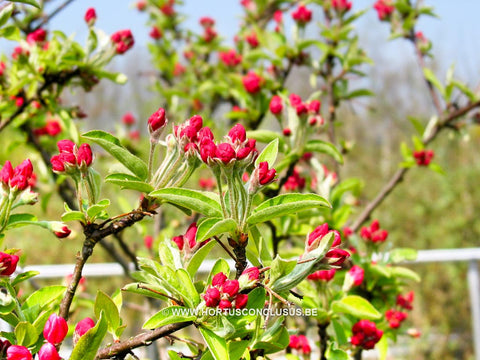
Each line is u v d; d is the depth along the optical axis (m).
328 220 0.90
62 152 0.58
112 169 0.60
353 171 3.74
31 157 1.16
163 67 1.71
